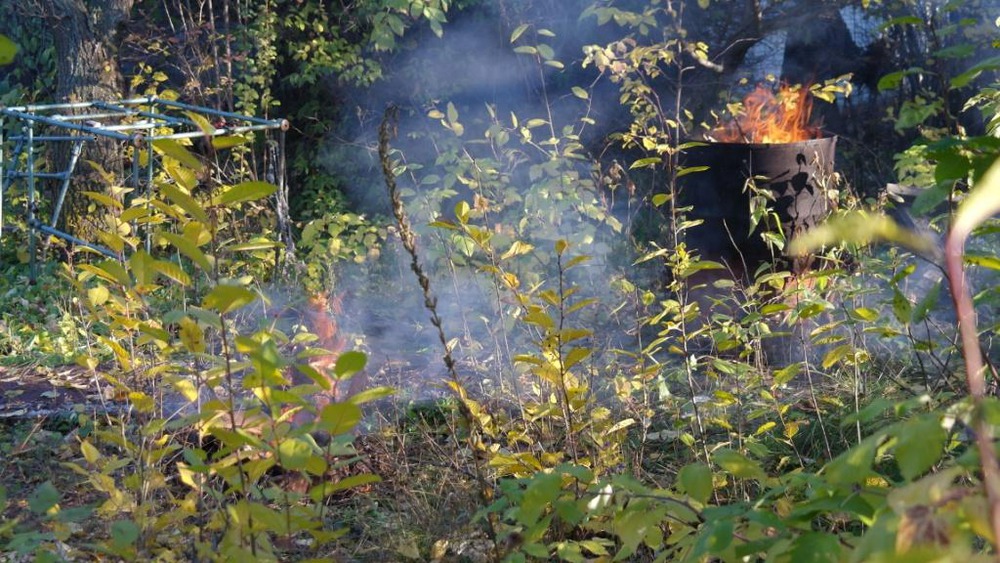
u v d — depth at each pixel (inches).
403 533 146.9
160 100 369.1
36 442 193.5
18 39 497.4
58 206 355.9
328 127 491.2
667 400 184.2
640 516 94.7
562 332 124.6
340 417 90.4
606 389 193.2
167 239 93.9
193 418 104.1
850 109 474.6
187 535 126.5
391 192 122.0
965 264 111.4
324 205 470.3
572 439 144.0
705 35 448.8
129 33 449.4
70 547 137.2
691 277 250.5
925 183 245.9
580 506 100.4
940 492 56.1
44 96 498.6
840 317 230.8
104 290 131.9
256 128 346.3
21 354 259.1
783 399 200.2
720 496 148.9
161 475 128.6
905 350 209.9
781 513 100.7
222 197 92.4
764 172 241.9
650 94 444.1
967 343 54.9
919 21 86.9
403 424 203.2
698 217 252.1
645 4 439.5
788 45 480.7
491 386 212.1
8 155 418.3
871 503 77.0
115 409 203.0
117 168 389.4
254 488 111.6
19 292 328.2
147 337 122.6
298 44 474.9
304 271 323.0
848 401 189.9
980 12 375.9
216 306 93.7
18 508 158.1
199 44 469.7
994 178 45.5
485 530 141.9
